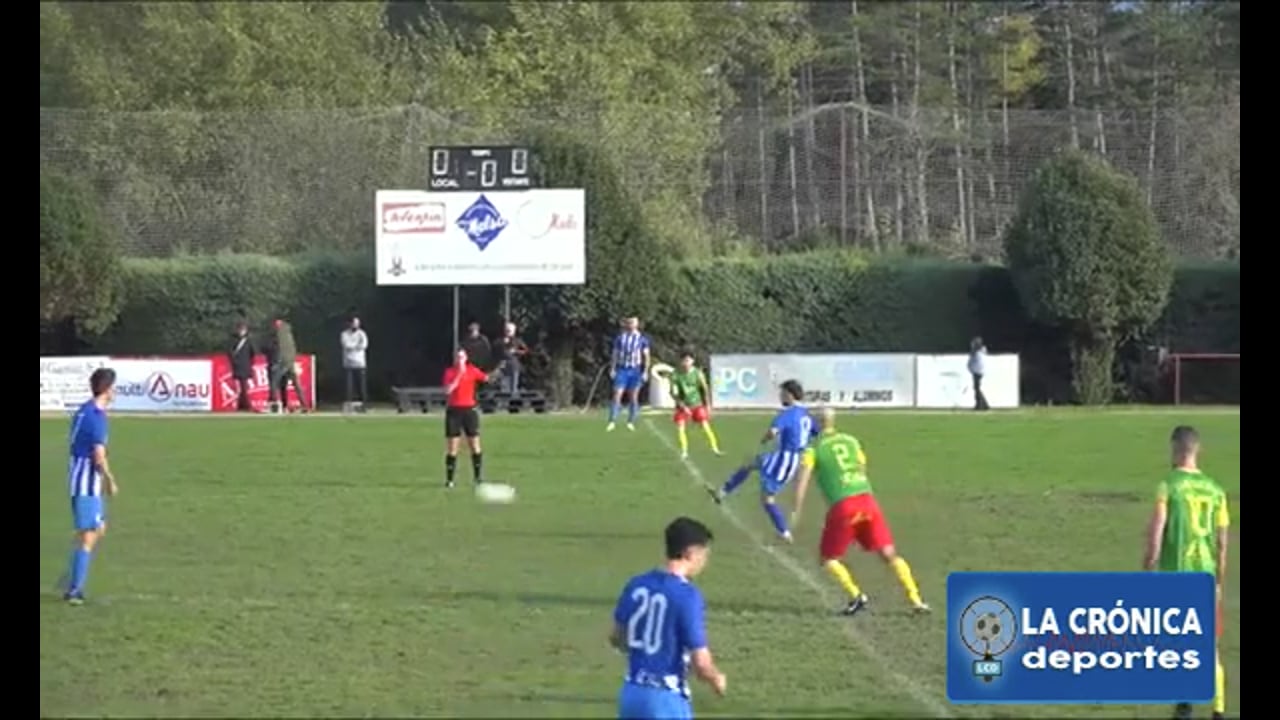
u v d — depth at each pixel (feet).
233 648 92.22
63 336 326.24
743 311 335.67
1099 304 312.09
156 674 85.87
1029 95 551.59
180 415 280.31
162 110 388.78
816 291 335.67
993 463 192.54
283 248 357.82
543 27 437.17
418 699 80.53
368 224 360.89
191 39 429.38
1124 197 314.35
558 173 313.94
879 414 282.56
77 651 91.35
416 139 366.84
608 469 184.85
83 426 105.81
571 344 318.86
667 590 60.08
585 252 305.73
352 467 188.44
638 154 363.97
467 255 303.89
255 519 144.46
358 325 304.91
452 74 433.07
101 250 317.22
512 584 112.06
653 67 454.81
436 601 105.91
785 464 129.90
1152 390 323.78
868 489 102.32
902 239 361.92
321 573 116.47
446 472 177.78
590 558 122.93
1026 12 550.77
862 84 549.95
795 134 371.76
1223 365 319.06
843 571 101.76
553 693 81.71
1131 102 519.60
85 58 443.32
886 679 84.79
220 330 333.62
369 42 464.24
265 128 362.53
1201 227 347.36
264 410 295.69
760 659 89.30
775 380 305.12
